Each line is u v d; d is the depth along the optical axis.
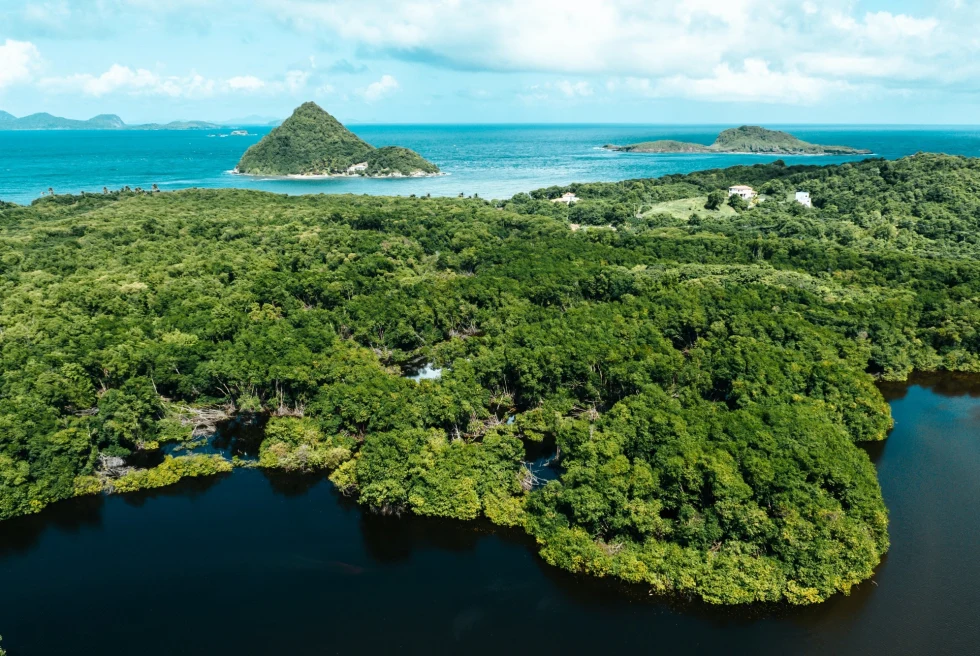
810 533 71.12
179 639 66.88
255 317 137.25
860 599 70.69
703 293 143.38
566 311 138.12
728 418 89.56
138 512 87.94
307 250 189.62
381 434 91.25
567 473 82.75
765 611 69.00
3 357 111.38
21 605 71.56
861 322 130.62
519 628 67.81
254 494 91.62
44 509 88.06
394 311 139.38
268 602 71.62
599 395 108.00
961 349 131.00
